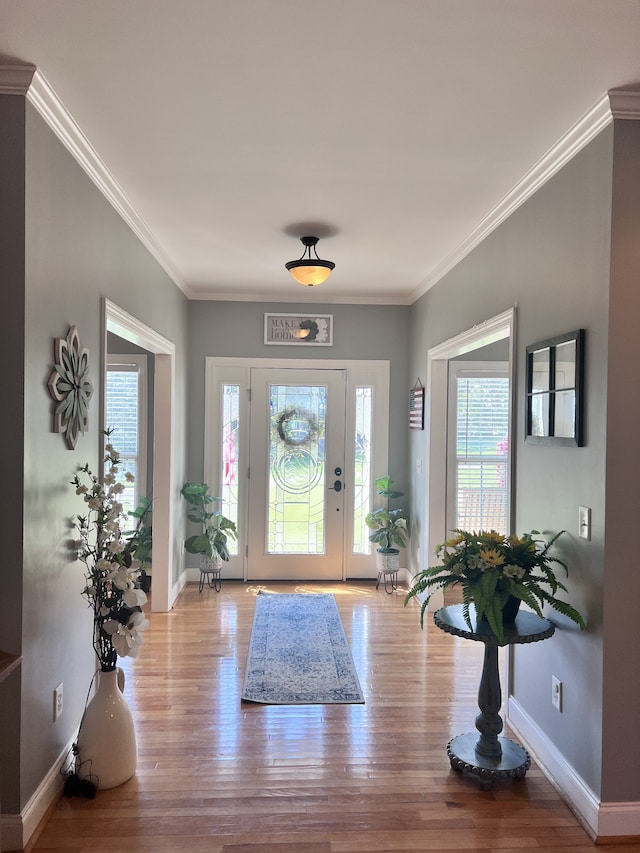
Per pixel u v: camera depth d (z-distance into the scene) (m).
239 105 2.30
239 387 5.84
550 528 2.71
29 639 2.17
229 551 5.87
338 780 2.62
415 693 3.46
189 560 5.80
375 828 2.31
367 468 5.94
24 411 2.10
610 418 2.24
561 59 1.99
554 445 2.64
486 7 1.74
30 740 2.20
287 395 5.88
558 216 2.65
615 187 2.23
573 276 2.51
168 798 2.48
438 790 2.56
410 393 5.78
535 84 2.14
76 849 2.18
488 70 2.06
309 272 3.97
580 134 2.41
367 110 2.33
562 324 2.60
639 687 2.25
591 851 2.21
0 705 2.12
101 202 2.95
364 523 5.94
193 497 5.38
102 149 2.67
